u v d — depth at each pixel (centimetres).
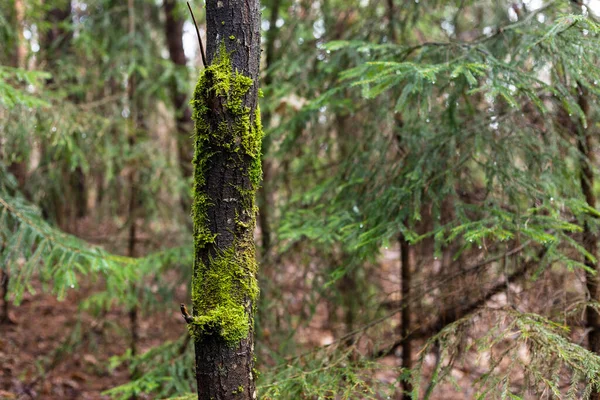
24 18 489
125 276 342
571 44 219
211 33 173
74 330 504
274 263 427
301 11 454
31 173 498
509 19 368
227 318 173
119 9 555
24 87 411
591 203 283
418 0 364
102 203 568
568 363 193
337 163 415
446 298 292
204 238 176
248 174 177
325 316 595
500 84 215
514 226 222
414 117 305
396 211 268
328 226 305
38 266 327
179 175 534
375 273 465
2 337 590
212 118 171
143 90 541
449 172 262
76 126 421
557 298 270
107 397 519
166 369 360
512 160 264
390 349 293
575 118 273
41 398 500
